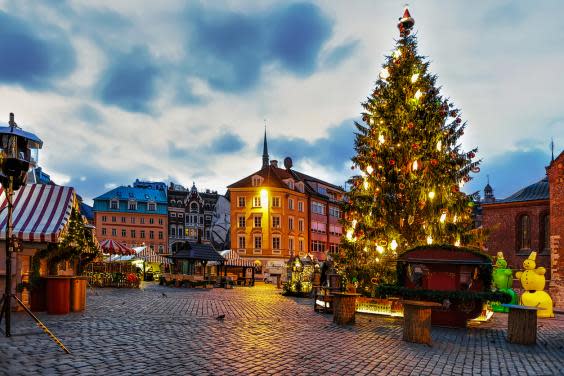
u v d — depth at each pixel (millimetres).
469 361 9812
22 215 15555
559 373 8938
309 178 84625
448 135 21797
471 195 22109
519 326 12508
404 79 21609
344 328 14023
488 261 15320
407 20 22609
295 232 74875
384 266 21250
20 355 8469
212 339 10969
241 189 73812
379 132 21312
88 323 13023
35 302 15773
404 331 11992
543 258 36688
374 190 21422
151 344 10055
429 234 20547
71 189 16859
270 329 13070
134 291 30078
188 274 40844
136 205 101938
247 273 70500
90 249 24094
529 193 38938
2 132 12109
